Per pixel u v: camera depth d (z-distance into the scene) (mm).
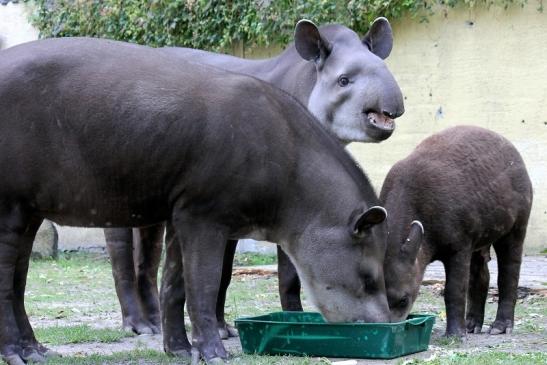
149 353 8930
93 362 8508
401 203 9594
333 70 10352
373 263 8289
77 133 7867
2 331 8086
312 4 19359
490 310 12352
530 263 17125
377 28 10930
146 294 10984
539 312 12102
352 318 8328
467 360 8086
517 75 18562
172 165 7930
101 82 7906
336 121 10305
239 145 7938
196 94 7984
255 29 20141
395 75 19547
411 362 7969
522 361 8094
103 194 8008
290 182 8172
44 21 23359
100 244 22391
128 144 7871
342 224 8211
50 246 20719
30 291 15117
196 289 8086
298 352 8484
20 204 8023
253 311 12414
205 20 20859
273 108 8188
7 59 8031
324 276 8234
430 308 12594
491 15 18719
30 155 7891
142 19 21625
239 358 8297
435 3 19109
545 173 18406
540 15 18344
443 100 19156
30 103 7871
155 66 8086
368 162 19812
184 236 8086
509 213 10070
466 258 9766
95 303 13695
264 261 19656
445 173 9680
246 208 8062
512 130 18656
